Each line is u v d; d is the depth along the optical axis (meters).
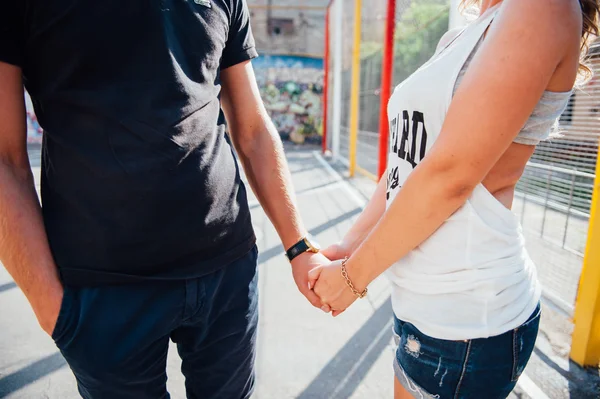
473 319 0.94
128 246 0.99
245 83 1.32
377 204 1.42
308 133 15.28
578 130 2.34
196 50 1.04
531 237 2.87
